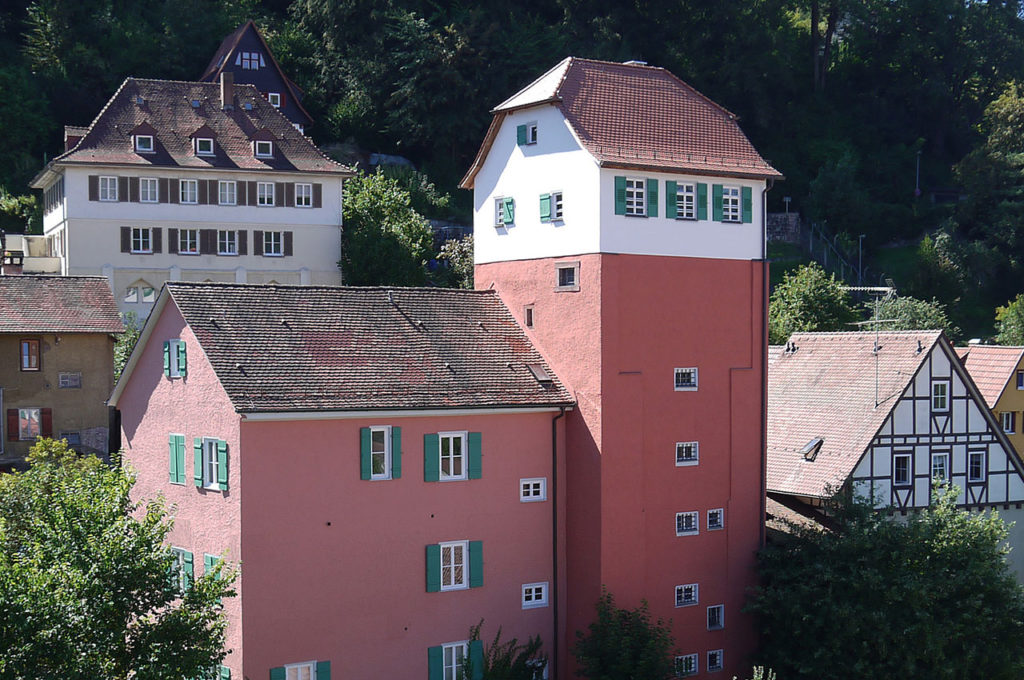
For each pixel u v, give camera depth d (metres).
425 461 69.31
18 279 101.38
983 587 73.88
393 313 75.25
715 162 78.44
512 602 72.94
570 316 75.19
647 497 75.06
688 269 77.00
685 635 76.69
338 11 196.38
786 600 75.06
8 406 97.75
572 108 75.88
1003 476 90.69
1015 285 199.62
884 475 85.25
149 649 50.72
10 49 198.12
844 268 195.38
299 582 64.69
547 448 74.50
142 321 131.50
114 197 137.00
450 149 198.00
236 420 63.44
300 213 145.50
